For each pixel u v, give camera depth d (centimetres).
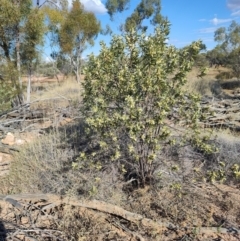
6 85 718
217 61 2361
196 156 404
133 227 293
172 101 313
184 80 312
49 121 657
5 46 794
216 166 393
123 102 317
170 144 330
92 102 330
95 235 276
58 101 853
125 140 333
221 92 1254
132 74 303
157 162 352
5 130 572
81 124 529
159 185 348
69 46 1725
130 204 327
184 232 287
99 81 313
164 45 311
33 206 312
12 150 481
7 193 353
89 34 1852
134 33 313
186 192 343
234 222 303
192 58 321
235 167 329
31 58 842
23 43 813
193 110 334
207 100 855
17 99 802
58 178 363
